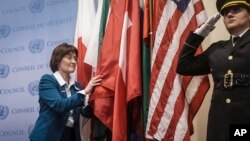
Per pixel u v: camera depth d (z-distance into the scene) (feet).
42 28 10.91
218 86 5.84
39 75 10.73
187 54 6.51
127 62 8.19
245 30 5.97
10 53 11.21
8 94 11.03
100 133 8.25
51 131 7.59
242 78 5.57
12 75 11.07
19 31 11.21
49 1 10.93
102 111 7.93
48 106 7.77
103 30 8.75
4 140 10.91
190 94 7.53
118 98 7.87
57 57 8.14
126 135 7.85
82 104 7.79
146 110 7.95
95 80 8.05
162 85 7.60
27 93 10.79
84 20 9.21
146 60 8.12
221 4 6.24
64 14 10.67
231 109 5.56
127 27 8.36
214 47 6.27
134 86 7.89
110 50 8.25
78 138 8.11
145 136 7.84
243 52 5.69
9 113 10.93
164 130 7.42
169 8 7.91
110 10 8.57
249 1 5.96
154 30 8.09
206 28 6.41
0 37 11.42
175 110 7.36
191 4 7.80
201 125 8.34
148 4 8.34
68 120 7.98
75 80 8.91
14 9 11.39
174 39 7.66
